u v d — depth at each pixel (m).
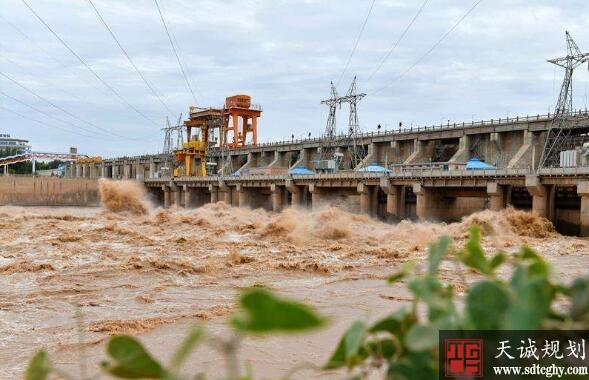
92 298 17.19
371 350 1.43
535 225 43.19
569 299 1.18
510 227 42.72
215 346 1.06
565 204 52.53
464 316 1.20
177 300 16.91
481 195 59.62
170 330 13.20
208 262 24.08
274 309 0.93
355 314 14.51
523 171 51.31
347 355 1.32
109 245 30.12
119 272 21.62
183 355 1.08
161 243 31.67
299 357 10.32
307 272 22.75
